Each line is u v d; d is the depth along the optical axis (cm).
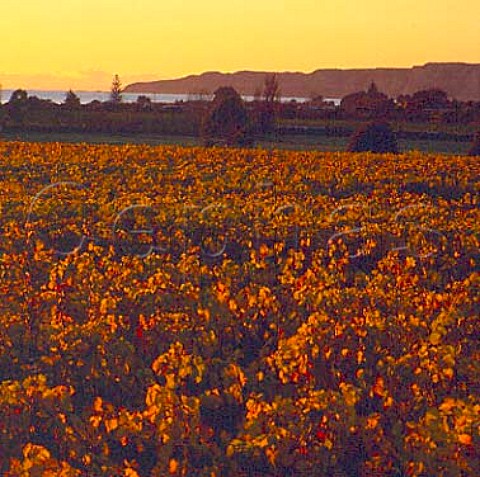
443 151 6862
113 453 946
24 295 1420
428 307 1292
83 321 1328
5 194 2708
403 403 986
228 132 8156
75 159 4062
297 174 3572
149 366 1169
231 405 1024
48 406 939
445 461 838
